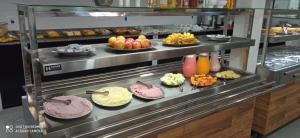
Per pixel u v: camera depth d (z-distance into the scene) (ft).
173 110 5.16
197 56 6.97
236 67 8.03
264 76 7.80
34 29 3.78
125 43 4.86
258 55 8.30
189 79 6.66
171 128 4.98
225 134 6.38
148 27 15.03
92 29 13.19
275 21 10.87
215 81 6.33
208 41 6.50
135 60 4.69
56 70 3.84
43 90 5.23
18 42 9.95
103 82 5.97
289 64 8.47
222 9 6.40
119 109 4.76
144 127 4.59
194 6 6.15
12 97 10.42
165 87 6.04
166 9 5.29
